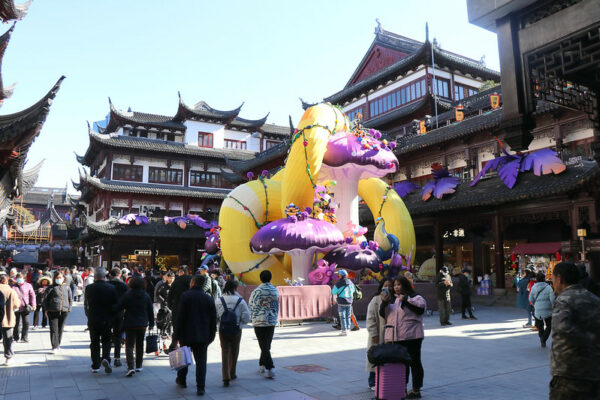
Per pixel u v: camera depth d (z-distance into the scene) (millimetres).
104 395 6949
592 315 3670
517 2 5789
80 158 62969
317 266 17969
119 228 45062
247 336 13094
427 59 37125
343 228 20141
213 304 7344
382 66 46344
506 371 8359
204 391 7035
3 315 8516
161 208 54062
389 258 19734
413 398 6555
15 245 60562
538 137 26531
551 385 3807
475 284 29375
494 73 40594
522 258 27016
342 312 13312
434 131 33281
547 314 10742
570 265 3984
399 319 6570
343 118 20906
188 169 57125
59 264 61719
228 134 62438
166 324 10977
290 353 10383
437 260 27578
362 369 8648
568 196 21016
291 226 17172
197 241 48875
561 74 5965
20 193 19891
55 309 10648
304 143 18578
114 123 56812
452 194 27031
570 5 5582
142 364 9227
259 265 19375
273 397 6734
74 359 9945
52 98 11961
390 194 22656
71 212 71250
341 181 20453
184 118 59406
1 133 11781
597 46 5230
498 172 24766
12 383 7730
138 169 54594
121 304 8375
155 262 49438
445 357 9727
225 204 20328
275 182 20969
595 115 7305
